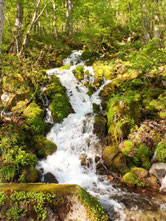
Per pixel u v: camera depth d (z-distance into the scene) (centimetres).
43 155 534
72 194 306
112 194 412
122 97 659
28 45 1070
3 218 286
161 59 596
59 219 290
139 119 615
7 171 414
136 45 1044
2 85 671
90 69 1036
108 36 1362
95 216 291
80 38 1177
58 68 1005
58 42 1298
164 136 521
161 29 1152
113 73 909
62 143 622
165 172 439
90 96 860
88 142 613
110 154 508
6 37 1012
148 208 359
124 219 328
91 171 520
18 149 475
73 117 727
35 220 285
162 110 605
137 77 802
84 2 1159
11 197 299
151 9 1088
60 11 1288
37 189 317
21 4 965
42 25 1536
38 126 604
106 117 691
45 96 766
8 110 643
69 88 861
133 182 438
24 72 769
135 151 521
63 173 497
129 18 1538
